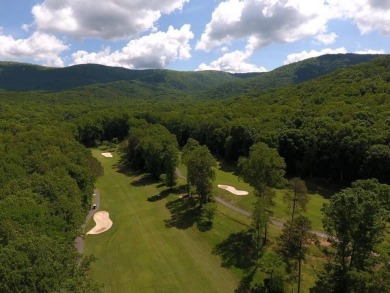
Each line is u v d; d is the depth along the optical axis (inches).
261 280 1737.2
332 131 3260.3
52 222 1571.1
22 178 2087.8
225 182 3304.6
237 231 2277.3
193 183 2647.6
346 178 3152.1
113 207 2883.9
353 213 1263.5
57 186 1934.1
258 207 1946.4
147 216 2647.6
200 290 1711.4
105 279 1829.5
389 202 1627.7
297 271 1722.4
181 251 2090.3
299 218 1537.9
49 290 1045.2
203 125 4906.5
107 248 2159.2
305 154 3339.1
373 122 3272.6
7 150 2940.5
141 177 3705.7
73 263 1247.5
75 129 5349.4
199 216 2527.1
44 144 3117.6
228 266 1895.9
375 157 2773.1
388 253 1449.3
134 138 4168.3
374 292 1119.0
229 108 5777.6
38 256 1119.0
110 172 3966.5
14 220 1427.2
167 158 3112.7
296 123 3875.5
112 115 6028.5
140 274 1861.5
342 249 1353.3
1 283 1011.9
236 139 4114.2
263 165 2135.8
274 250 1891.0
